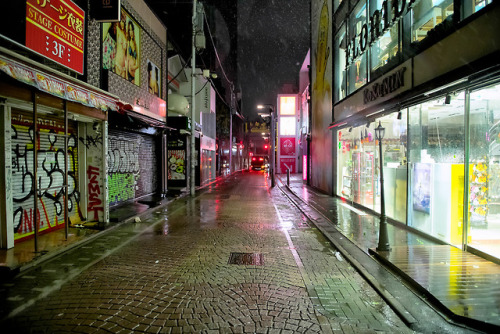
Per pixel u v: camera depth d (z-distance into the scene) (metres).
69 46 7.15
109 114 9.71
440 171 7.15
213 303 4.26
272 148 25.19
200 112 24.09
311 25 22.23
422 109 8.02
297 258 6.38
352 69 13.74
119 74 10.62
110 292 4.58
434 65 7.14
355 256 6.35
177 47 19.34
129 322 3.72
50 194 7.62
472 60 5.88
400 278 5.14
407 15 8.54
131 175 13.05
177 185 20.58
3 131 6.05
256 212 12.09
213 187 23.06
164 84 15.59
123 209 11.36
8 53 4.80
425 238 7.67
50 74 5.81
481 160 6.09
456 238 6.72
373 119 10.04
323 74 18.67
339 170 16.08
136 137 13.62
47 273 5.32
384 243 6.41
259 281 5.09
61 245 6.63
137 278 5.14
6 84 5.52
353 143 13.53
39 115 7.18
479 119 6.08
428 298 4.38
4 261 5.55
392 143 9.73
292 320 3.83
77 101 6.66
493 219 5.86
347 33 13.63
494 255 5.66
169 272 5.45
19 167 6.66
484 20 5.57
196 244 7.34
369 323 3.79
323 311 4.09
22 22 5.65
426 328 3.64
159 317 3.85
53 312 3.96
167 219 10.49
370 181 11.49
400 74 8.77
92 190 8.86
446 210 6.95
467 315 3.75
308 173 24.14
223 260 6.17
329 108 17.31
